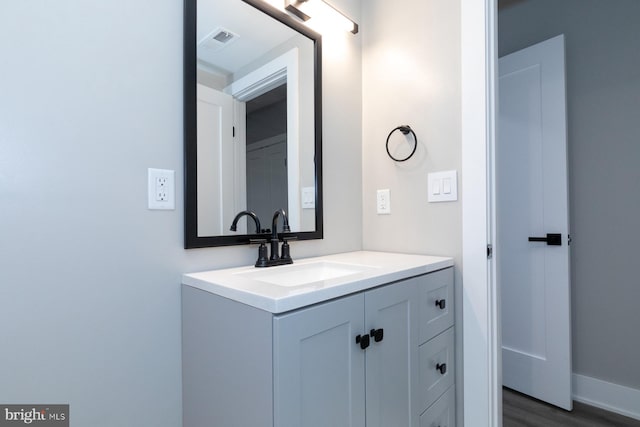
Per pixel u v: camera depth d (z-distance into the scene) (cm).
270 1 128
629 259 175
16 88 74
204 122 105
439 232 136
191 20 103
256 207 120
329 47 151
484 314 122
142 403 91
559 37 183
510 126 202
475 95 125
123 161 89
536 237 189
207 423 87
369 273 94
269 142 125
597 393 182
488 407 120
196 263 103
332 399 76
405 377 100
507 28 223
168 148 97
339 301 79
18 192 74
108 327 86
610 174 181
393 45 155
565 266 179
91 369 83
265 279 107
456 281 129
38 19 76
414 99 146
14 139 73
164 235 96
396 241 152
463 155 128
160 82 96
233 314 77
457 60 132
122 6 89
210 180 106
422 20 144
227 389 79
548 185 186
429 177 140
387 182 156
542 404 184
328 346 76
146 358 92
